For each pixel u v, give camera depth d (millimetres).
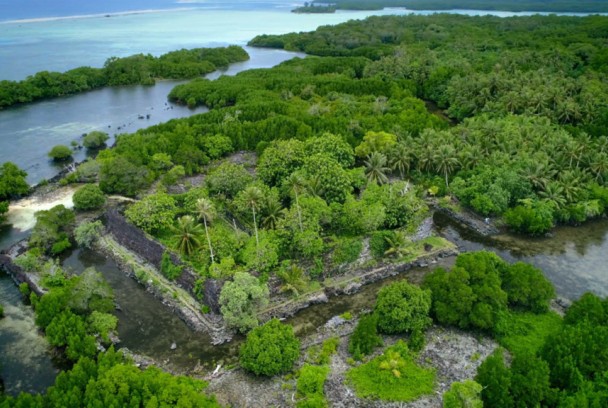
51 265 101375
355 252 97562
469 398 61750
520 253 108750
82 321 82875
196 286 90312
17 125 199875
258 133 160875
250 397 69812
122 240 110750
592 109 159500
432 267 102375
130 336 85000
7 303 94688
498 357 66688
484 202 119125
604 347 68875
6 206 123688
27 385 75062
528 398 62094
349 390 70062
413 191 118000
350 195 112312
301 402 66375
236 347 81625
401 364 72312
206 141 153750
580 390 63781
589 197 123000
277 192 112375
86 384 65500
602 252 108625
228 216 113000
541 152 130000
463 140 142625
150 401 61562
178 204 118250
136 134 163375
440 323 83438
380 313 80938
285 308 89312
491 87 184375
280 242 96375
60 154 162625
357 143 150875
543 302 84500
